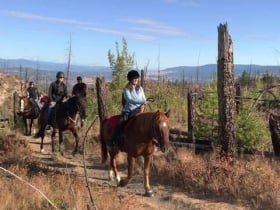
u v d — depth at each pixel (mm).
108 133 12320
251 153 15070
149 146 11141
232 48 13398
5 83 43812
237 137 15492
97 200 9922
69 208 9250
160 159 14633
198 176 12516
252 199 10875
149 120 10719
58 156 17109
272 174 12172
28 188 10445
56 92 18453
